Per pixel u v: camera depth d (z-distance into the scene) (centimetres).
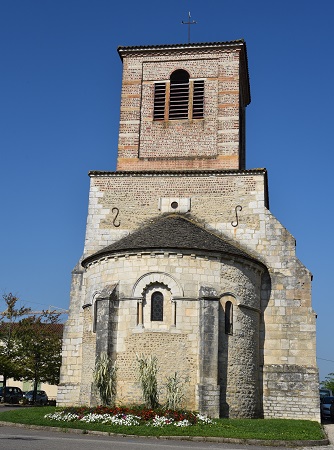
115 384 2531
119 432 1981
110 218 3322
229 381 2647
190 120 3553
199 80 3622
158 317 2633
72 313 3164
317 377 2898
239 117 3584
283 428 2225
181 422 2125
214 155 3478
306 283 3042
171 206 3300
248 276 2886
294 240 3120
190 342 2588
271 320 3012
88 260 2961
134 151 3553
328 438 2209
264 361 2959
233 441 1902
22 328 5238
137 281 2669
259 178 3259
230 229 3206
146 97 3647
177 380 2467
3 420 2322
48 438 1802
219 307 2684
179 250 2684
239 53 3619
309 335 2969
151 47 3688
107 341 2603
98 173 3394
